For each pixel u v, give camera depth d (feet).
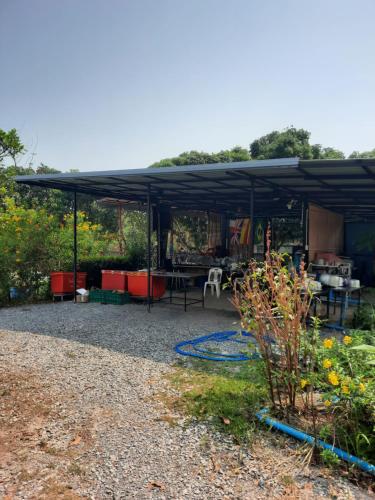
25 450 8.91
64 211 56.34
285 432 9.34
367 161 16.11
